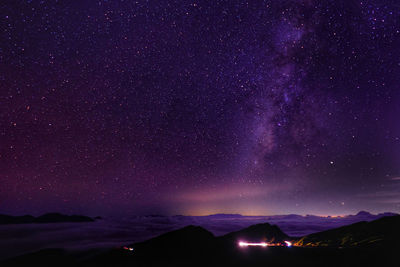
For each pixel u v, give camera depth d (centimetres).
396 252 7756
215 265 9906
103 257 14450
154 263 12056
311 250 11588
